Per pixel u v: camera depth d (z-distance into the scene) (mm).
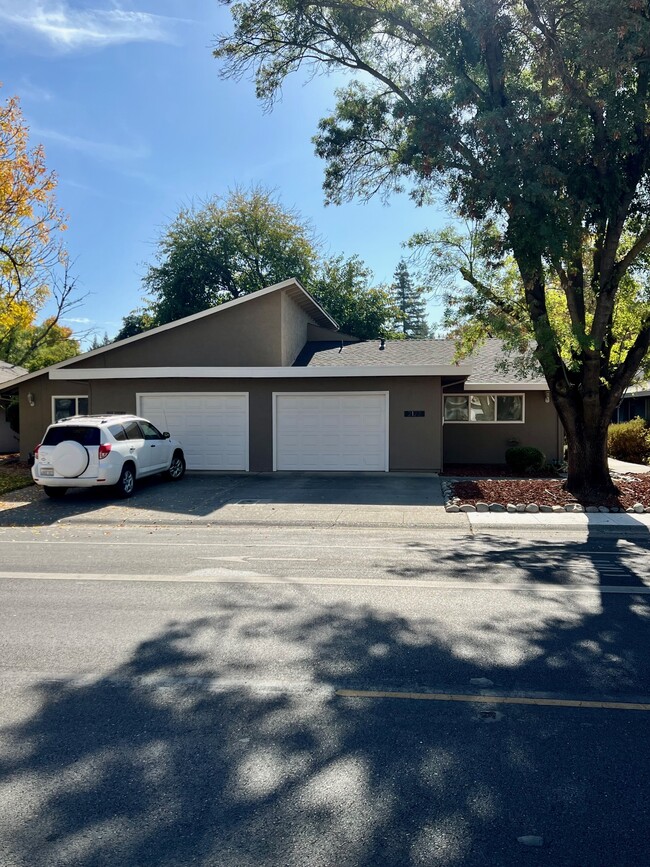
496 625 5781
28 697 4336
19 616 6098
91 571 8047
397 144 14930
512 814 3037
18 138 19438
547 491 14398
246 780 3328
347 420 18719
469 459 21719
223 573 7891
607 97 10891
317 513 12656
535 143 11125
